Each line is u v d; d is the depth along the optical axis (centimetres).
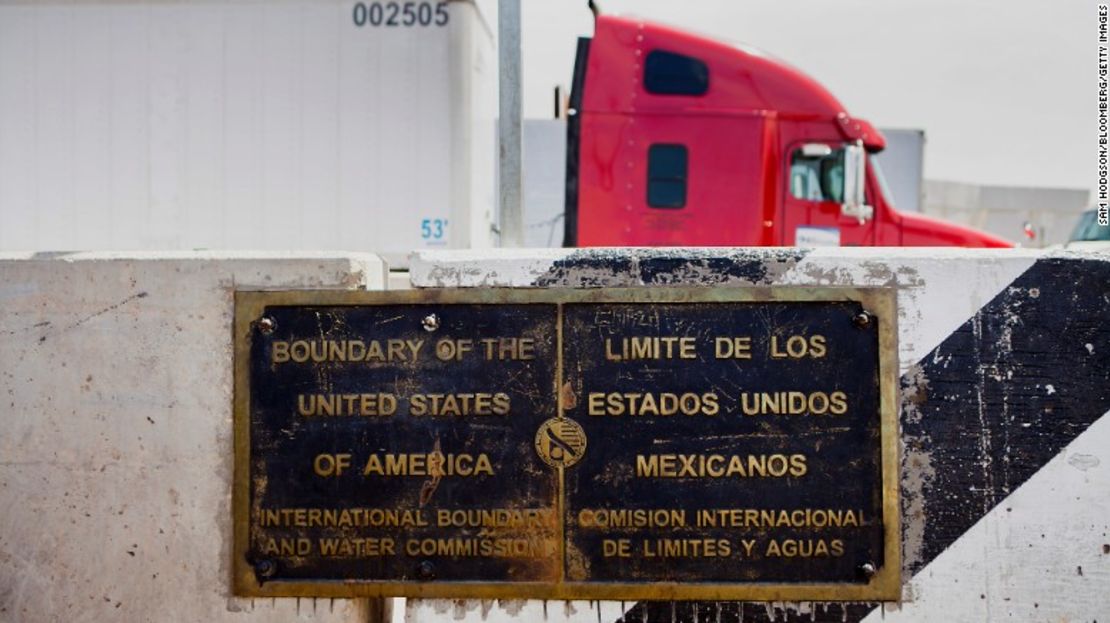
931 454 312
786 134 1036
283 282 320
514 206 980
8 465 329
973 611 310
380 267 344
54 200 980
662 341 313
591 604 316
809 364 311
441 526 316
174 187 977
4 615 329
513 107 978
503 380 316
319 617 317
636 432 314
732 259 314
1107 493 309
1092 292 311
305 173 974
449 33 966
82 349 325
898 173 1859
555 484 315
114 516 325
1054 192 2653
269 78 973
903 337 312
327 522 317
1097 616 309
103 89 975
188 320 322
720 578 312
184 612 322
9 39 974
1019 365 311
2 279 327
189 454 322
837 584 310
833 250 314
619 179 1024
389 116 973
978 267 311
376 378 318
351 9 967
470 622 318
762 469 311
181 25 972
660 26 1035
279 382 319
